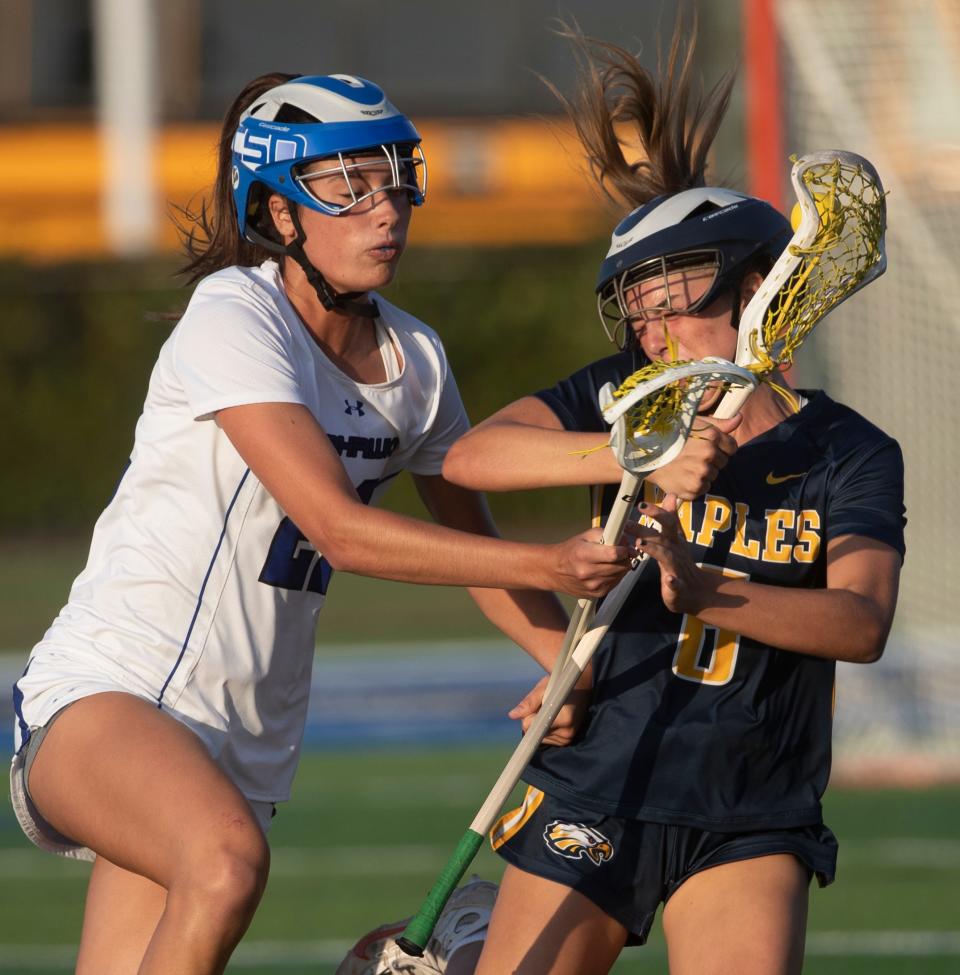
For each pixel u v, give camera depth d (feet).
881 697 112.57
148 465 43.78
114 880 44.78
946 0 106.42
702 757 40.96
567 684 40.34
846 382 110.11
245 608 43.50
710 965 39.09
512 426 42.09
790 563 41.47
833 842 41.37
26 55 371.56
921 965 66.74
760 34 105.70
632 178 48.91
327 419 43.96
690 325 41.24
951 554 111.75
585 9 337.93
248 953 70.44
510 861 42.63
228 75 376.27
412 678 154.51
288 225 43.96
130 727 41.14
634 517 42.52
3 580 220.43
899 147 108.17
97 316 267.80
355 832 96.43
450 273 269.03
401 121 43.32
